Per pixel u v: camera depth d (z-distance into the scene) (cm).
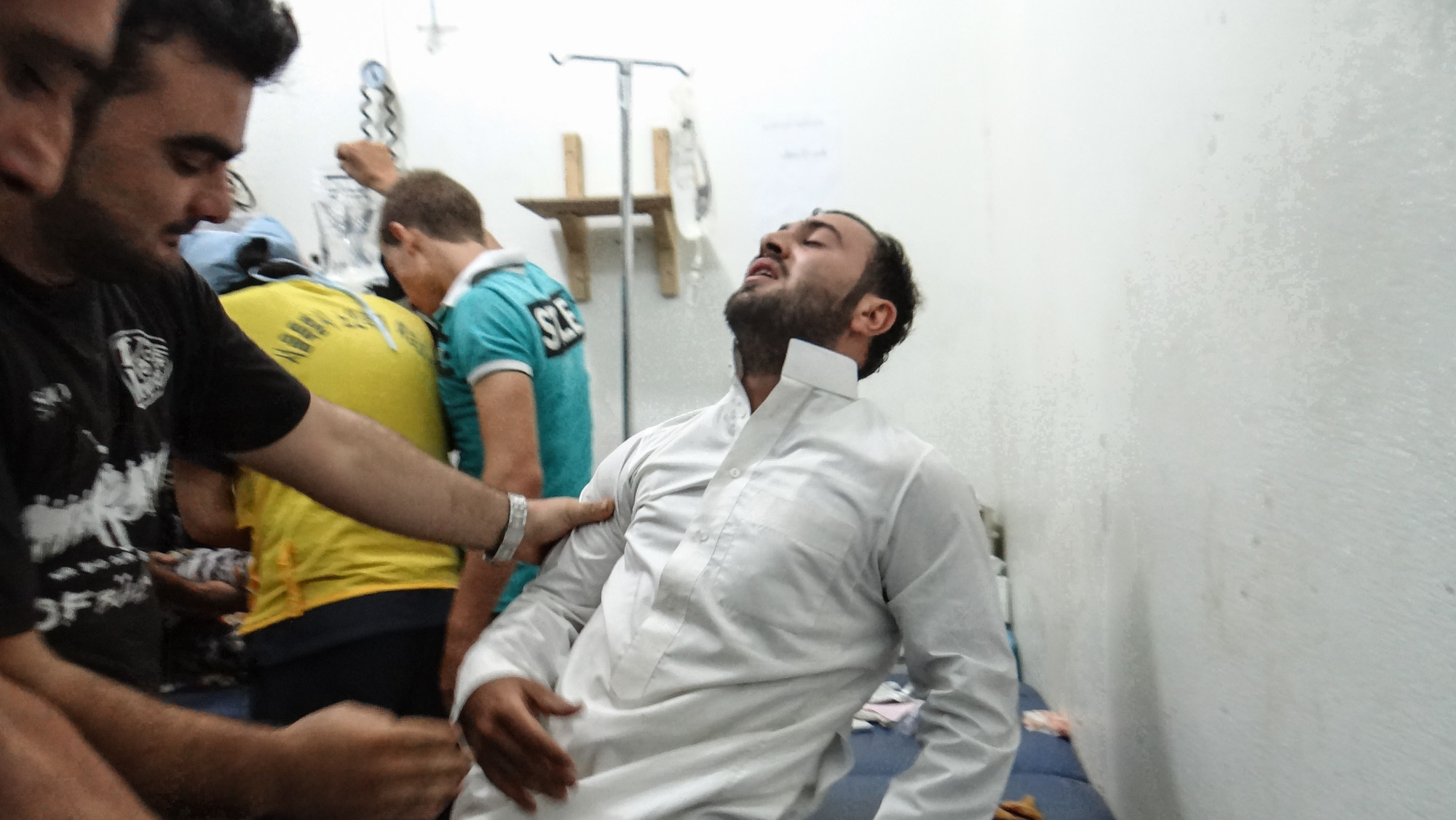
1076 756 151
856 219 121
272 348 123
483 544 108
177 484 139
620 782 94
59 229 61
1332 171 70
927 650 101
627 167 209
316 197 234
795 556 100
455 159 238
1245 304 86
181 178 64
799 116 236
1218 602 94
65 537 67
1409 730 62
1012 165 204
